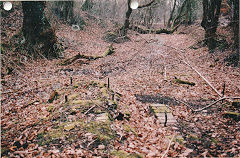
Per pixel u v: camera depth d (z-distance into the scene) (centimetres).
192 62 1368
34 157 377
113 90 807
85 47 1739
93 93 702
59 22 2127
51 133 463
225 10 2023
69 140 434
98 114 551
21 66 1100
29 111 620
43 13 1341
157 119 602
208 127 550
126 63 1327
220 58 1286
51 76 1026
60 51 1438
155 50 1291
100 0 3064
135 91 854
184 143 474
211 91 831
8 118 566
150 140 488
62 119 531
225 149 439
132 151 420
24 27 1307
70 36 1884
